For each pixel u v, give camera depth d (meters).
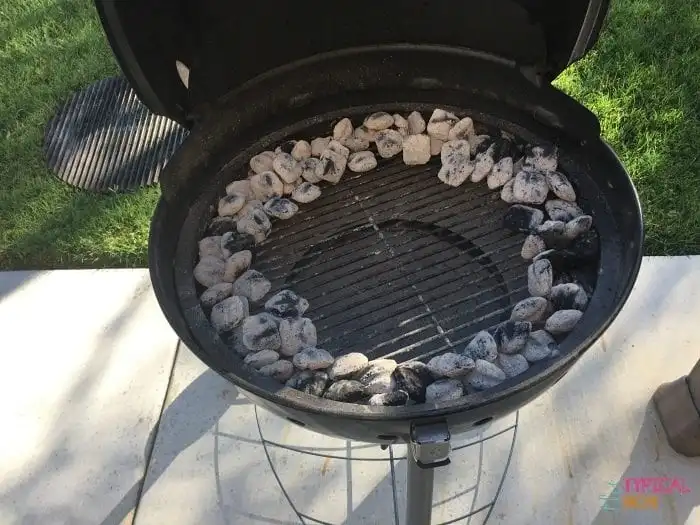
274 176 1.01
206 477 1.13
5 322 1.35
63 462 1.16
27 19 2.06
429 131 1.05
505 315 0.88
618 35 1.75
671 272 1.29
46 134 1.73
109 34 0.75
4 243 1.51
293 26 0.96
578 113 0.90
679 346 1.20
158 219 0.86
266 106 1.02
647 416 1.13
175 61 0.85
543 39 0.90
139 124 1.73
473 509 1.07
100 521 1.10
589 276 0.86
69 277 1.41
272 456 1.15
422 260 0.96
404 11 0.98
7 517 1.11
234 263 0.92
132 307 1.36
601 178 0.91
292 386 0.77
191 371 1.26
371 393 0.76
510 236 0.96
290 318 0.86
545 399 1.17
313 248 0.99
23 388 1.26
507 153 1.02
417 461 0.69
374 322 0.89
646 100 1.61
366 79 1.06
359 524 1.07
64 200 1.58
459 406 0.64
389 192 1.04
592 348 1.21
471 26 0.96
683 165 1.47
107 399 1.23
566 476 1.09
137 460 1.16
